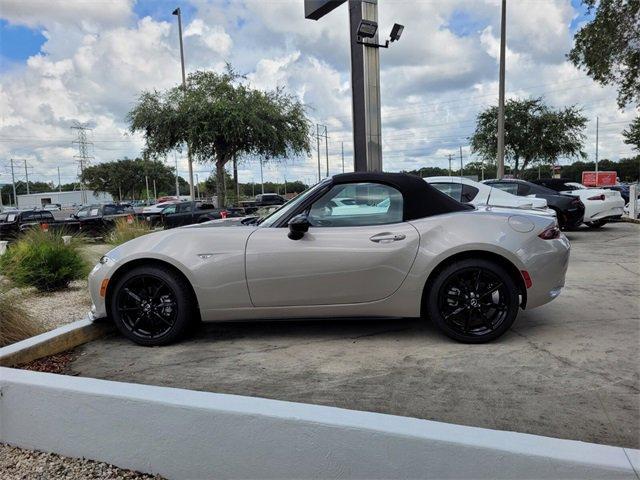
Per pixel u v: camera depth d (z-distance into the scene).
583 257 9.05
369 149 9.16
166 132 22.88
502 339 4.19
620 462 1.84
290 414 2.22
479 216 4.14
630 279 6.78
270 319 4.20
